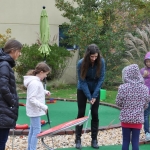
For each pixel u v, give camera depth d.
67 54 13.67
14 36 15.02
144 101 4.20
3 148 3.61
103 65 4.94
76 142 5.15
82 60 4.87
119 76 12.74
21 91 12.06
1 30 14.98
